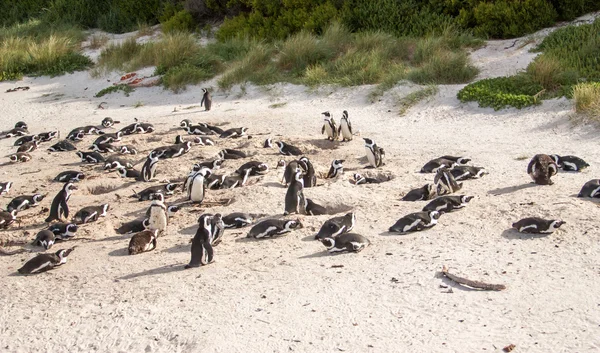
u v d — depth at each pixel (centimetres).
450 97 1717
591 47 1789
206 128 1664
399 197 1100
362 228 967
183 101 2062
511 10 2095
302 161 1189
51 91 2306
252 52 2197
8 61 2506
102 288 837
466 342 654
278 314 733
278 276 827
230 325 718
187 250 943
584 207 956
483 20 2150
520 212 964
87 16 3170
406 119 1658
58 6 3244
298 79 2025
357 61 2019
